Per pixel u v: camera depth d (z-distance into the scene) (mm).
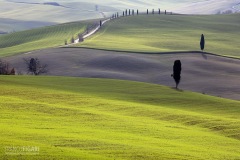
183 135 155500
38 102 198875
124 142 128500
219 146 144625
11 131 124000
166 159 108250
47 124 149625
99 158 98188
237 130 175500
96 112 186000
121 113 194125
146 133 152750
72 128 146250
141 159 105938
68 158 94250
